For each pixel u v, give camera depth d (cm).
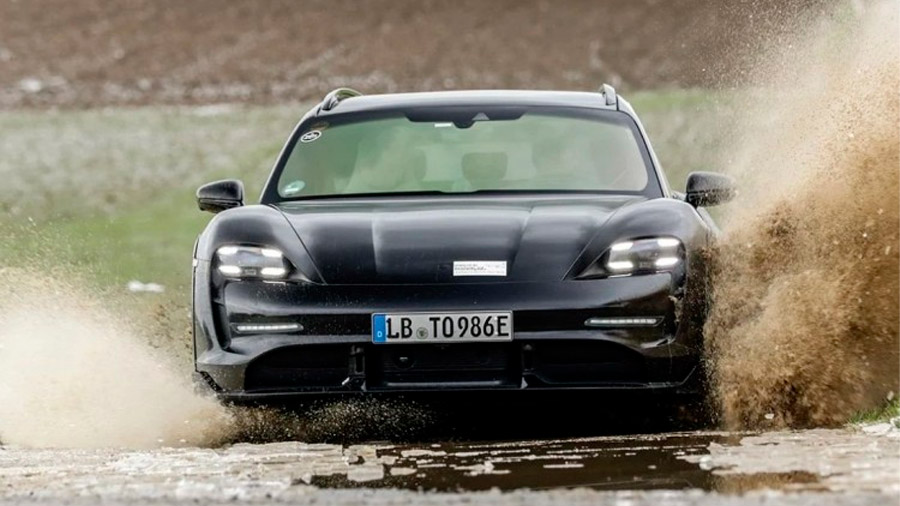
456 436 2134
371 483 1655
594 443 1934
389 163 2503
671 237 2109
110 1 18062
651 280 2072
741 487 1517
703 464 1688
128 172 9738
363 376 2067
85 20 17412
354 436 2134
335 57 15750
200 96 14175
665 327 2073
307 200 2430
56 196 8825
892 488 1434
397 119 2616
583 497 1373
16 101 14088
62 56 16100
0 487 1652
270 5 17762
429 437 2131
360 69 15275
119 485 1631
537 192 2408
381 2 17712
